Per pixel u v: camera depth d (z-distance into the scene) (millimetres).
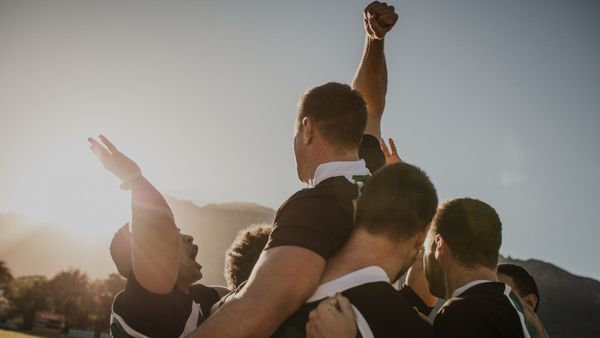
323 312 2176
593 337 120500
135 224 2395
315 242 2273
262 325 2150
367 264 2348
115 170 2508
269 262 2236
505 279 4500
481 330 2447
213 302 3199
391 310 2268
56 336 118500
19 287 143000
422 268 3375
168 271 2408
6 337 74188
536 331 2854
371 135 3270
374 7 3506
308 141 2611
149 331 2479
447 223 2834
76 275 143750
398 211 2381
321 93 2631
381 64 3666
